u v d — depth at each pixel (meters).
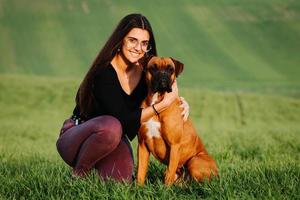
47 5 116.69
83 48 101.94
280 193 5.24
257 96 41.53
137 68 6.23
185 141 6.23
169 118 5.91
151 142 6.11
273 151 10.12
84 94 5.93
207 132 17.69
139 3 119.06
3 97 36.25
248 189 5.37
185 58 102.56
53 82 42.69
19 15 112.19
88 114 6.06
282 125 29.28
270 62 103.38
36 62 96.88
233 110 35.75
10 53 99.44
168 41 107.75
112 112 5.77
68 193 5.39
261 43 110.75
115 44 5.88
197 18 116.69
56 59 98.12
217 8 121.38
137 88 6.21
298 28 116.38
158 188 5.43
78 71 93.62
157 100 6.03
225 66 100.69
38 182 5.82
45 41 103.62
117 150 6.09
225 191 5.25
